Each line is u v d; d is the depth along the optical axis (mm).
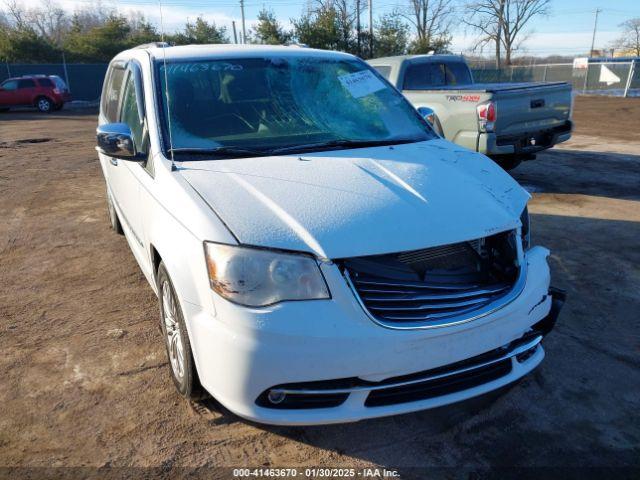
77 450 2758
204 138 3361
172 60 3768
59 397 3174
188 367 2779
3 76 31375
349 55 4449
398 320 2430
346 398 2467
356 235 2463
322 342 2326
